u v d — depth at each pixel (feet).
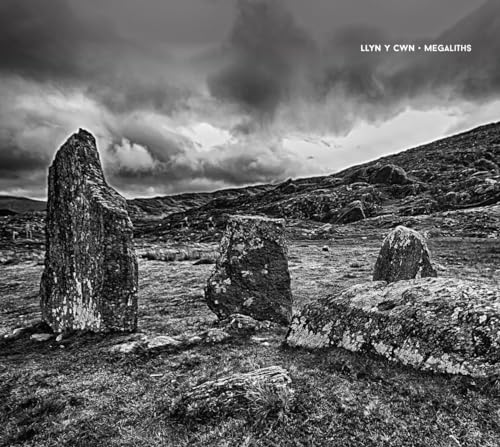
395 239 58.59
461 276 75.10
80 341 35.91
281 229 48.65
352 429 17.83
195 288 68.64
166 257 119.85
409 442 16.66
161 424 20.26
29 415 22.91
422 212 267.59
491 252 107.65
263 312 44.86
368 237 193.88
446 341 21.72
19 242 236.22
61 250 41.39
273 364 26.68
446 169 424.46
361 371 23.08
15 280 85.87
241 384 21.04
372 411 18.94
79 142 40.60
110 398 24.43
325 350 27.27
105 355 31.78
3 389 26.76
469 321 21.90
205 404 20.13
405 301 25.49
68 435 20.38
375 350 24.53
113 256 37.60
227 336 35.42
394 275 56.95
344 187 412.98
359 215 293.64
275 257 47.21
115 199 39.68
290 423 18.39
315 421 18.49
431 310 23.68
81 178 39.65
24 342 37.55
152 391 24.97
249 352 30.50
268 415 18.94
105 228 37.29
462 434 16.80
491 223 178.29
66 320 40.40
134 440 19.22
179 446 18.04
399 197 356.18
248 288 45.62
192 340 34.24
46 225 43.42
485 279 71.77
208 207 608.60
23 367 30.50
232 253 47.11
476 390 19.29
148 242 245.24
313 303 31.45
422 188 358.43
